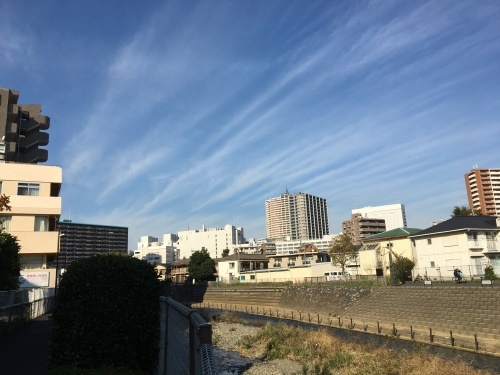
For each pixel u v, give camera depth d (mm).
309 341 25969
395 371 17719
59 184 40031
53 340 9594
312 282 62844
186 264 118125
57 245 37844
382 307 39281
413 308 35281
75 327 9469
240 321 45750
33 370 11109
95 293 9797
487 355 22703
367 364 19031
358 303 43406
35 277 36156
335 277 63312
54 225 42938
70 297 9742
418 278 50344
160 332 10367
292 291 60125
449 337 27688
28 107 63906
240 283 81312
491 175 146000
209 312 60562
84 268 10000
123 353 9680
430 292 34750
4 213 36531
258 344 28641
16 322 22141
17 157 59719
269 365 21875
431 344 26359
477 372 17578
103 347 9523
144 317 10109
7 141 58781
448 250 53344
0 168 37344
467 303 30312
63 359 9391
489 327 27047
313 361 21531
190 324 5656
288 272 78812
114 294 9914
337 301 47625
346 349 23375
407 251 61656
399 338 29141
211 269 96625
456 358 20266
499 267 47875
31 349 14688
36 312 29047
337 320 41375
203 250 98750
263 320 46719
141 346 9984
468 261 50250
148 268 10641
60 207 38281
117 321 9781
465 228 51188
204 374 3602
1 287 23766
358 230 150000
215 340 32188
